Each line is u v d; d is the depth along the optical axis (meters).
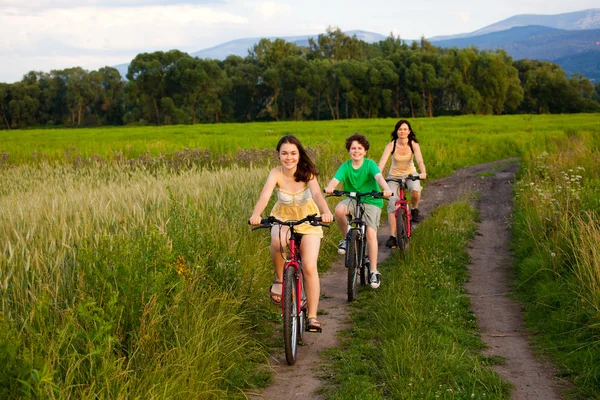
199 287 5.58
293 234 5.30
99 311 3.93
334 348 5.27
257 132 47.19
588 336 5.14
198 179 10.54
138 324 4.38
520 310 6.34
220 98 106.56
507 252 9.01
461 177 19.23
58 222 6.13
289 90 105.38
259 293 6.39
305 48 133.25
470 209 12.23
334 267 8.45
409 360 4.62
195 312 4.96
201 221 7.19
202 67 98.12
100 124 119.19
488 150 27.59
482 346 5.29
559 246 7.13
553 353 5.07
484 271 7.96
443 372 4.54
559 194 9.59
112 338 3.77
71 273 4.95
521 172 17.56
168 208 7.34
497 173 19.97
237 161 17.48
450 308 6.12
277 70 103.25
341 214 7.11
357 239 6.91
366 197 7.13
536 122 54.44
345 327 5.89
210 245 6.22
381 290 6.85
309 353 5.25
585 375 4.50
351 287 6.62
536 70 112.25
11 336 3.48
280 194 5.45
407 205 8.84
